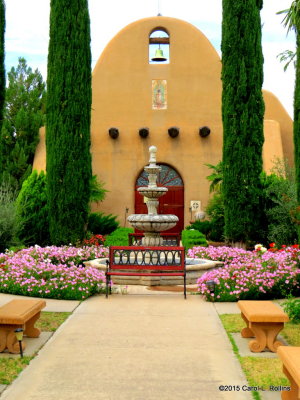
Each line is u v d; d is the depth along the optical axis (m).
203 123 21.23
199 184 20.95
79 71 14.97
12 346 5.32
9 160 21.77
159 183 21.20
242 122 14.54
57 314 7.15
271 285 8.29
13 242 13.98
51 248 12.28
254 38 14.80
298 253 9.43
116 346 5.62
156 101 21.30
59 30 15.10
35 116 22.14
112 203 20.94
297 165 9.64
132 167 21.03
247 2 14.80
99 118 21.23
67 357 5.22
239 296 8.23
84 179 14.91
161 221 10.63
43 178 15.55
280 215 13.97
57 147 14.77
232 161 14.56
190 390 4.34
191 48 21.52
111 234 17.38
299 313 6.80
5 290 8.74
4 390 4.34
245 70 14.65
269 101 22.36
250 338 5.98
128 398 4.17
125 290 9.12
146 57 21.48
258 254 11.34
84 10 15.26
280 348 4.24
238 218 14.39
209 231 18.58
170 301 8.24
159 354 5.34
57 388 4.38
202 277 8.71
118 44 21.52
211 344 5.73
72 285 8.41
